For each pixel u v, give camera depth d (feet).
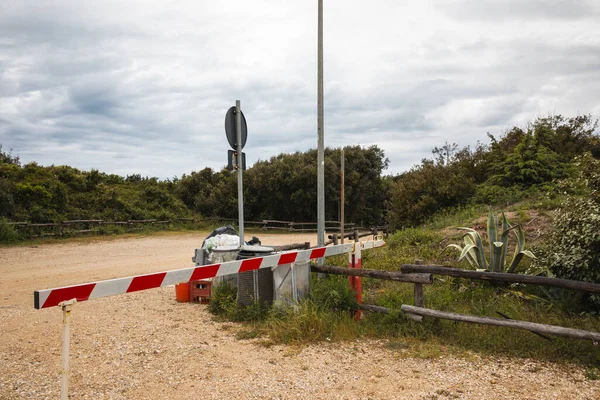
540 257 24.08
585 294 20.83
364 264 30.86
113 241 63.93
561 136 55.83
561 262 21.57
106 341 18.65
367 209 124.77
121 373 15.23
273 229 100.07
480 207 48.96
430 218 54.13
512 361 16.02
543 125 56.85
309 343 18.07
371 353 16.96
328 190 106.52
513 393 13.43
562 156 53.01
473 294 23.47
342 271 21.45
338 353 16.98
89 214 77.00
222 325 20.94
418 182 58.08
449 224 43.57
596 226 20.27
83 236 67.97
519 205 42.96
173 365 15.94
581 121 57.82
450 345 17.67
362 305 20.97
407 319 19.33
